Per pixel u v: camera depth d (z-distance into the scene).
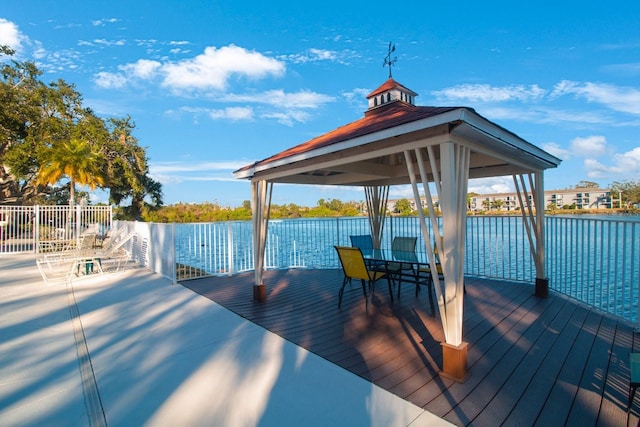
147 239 8.75
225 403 2.42
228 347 3.43
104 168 21.06
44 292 5.96
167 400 2.47
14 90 17.64
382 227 7.53
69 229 14.43
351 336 3.66
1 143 18.02
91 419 2.26
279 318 4.34
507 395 2.44
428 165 5.44
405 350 3.27
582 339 3.43
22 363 3.10
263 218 5.34
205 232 8.24
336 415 2.26
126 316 4.51
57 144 17.83
